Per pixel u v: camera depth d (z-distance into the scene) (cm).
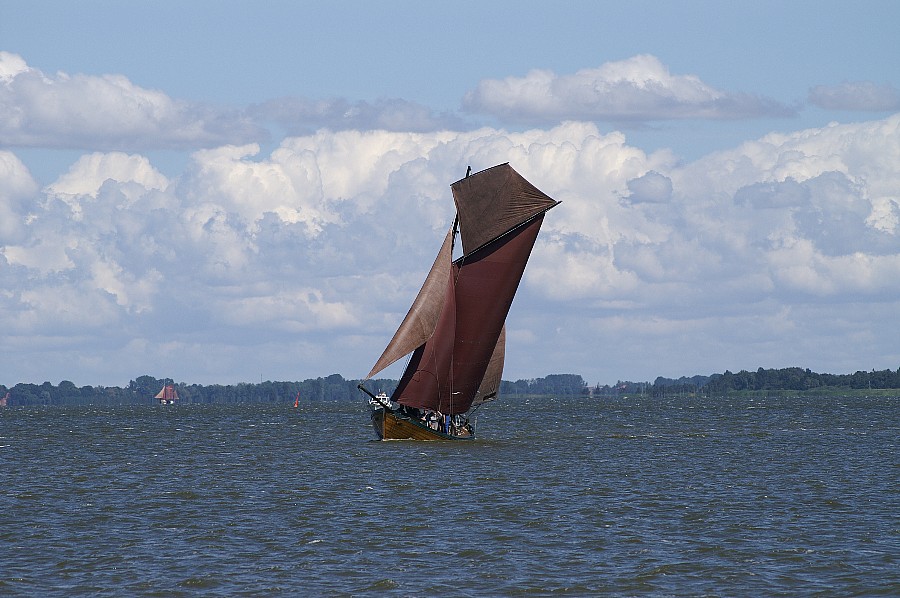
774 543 19000
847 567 17112
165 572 17038
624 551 18412
